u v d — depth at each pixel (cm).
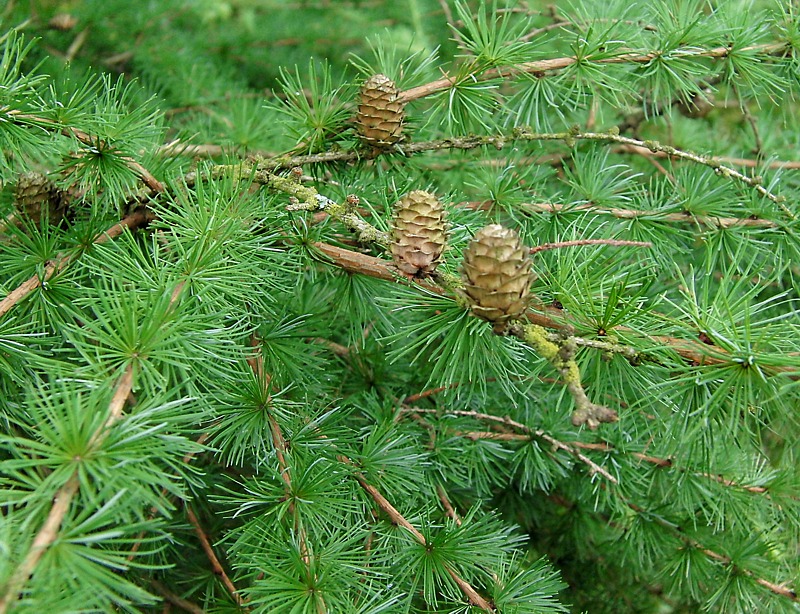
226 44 84
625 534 53
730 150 63
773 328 36
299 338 47
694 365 37
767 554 50
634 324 38
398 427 47
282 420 42
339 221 43
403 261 38
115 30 75
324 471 40
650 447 50
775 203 49
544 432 50
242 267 40
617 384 40
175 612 51
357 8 92
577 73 48
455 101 48
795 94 51
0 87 39
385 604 38
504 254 35
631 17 52
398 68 49
